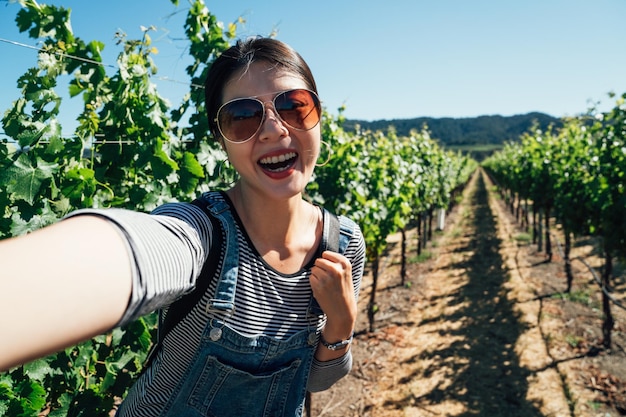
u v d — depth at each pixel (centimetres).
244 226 100
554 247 1234
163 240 61
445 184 1573
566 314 714
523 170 1449
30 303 40
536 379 532
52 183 193
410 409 484
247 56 100
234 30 298
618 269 937
